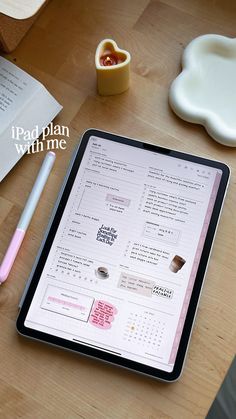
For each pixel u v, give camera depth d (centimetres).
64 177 65
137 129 67
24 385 57
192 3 72
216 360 58
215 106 68
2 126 64
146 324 58
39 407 57
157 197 63
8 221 64
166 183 63
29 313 58
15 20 65
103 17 72
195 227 62
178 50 71
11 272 61
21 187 65
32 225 63
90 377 58
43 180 64
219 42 69
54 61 70
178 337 58
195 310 58
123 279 60
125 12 72
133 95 69
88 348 57
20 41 71
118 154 65
